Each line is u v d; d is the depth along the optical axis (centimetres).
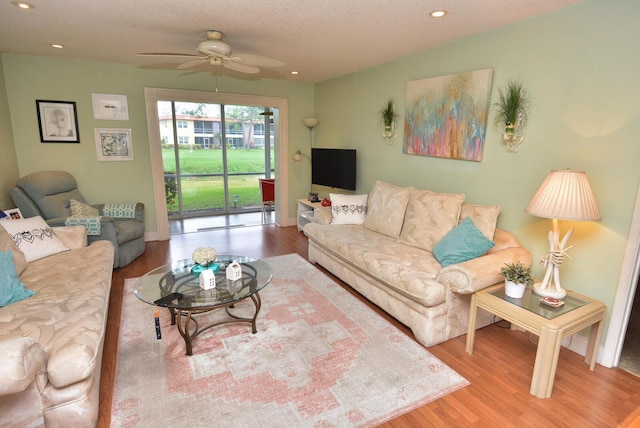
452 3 231
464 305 253
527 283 225
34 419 155
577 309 206
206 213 703
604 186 222
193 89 488
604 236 223
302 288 338
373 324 272
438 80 335
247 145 724
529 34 257
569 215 201
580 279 238
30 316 189
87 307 205
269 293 326
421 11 247
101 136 448
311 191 612
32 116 410
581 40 226
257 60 298
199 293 232
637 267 210
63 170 436
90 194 455
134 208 433
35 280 240
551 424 176
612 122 215
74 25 288
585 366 224
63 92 421
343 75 491
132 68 449
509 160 281
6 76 391
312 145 594
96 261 279
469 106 307
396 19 264
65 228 318
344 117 500
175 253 446
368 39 317
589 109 226
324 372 213
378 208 377
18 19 274
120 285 344
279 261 417
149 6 244
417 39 316
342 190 532
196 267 261
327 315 285
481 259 245
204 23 279
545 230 259
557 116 245
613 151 216
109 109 446
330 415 180
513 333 264
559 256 215
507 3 229
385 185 385
